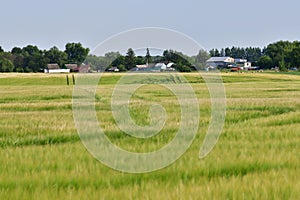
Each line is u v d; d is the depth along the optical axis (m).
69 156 9.20
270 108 21.98
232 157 8.77
